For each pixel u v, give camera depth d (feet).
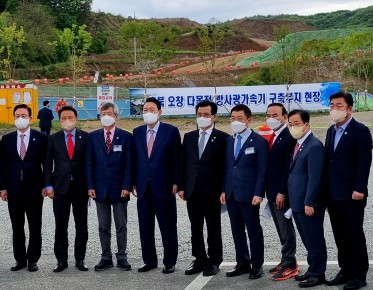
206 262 24.00
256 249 23.17
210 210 23.77
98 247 28.50
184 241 29.12
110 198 24.68
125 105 104.22
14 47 196.03
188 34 307.78
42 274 24.13
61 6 311.27
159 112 25.03
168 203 24.44
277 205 22.81
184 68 201.57
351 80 147.23
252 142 23.43
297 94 99.45
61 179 24.66
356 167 21.16
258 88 99.60
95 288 22.08
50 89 114.93
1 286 22.45
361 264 21.25
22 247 24.94
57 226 24.72
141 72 171.53
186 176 24.06
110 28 344.69
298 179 22.08
